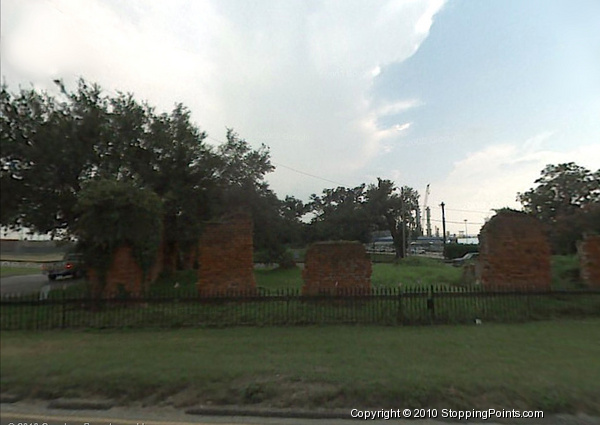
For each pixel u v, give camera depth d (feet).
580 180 87.86
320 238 178.91
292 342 25.99
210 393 17.26
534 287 37.58
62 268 64.18
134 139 52.95
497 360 21.49
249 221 38.09
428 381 17.76
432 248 237.25
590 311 35.09
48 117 48.32
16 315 32.37
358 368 19.89
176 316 32.53
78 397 17.35
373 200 180.04
